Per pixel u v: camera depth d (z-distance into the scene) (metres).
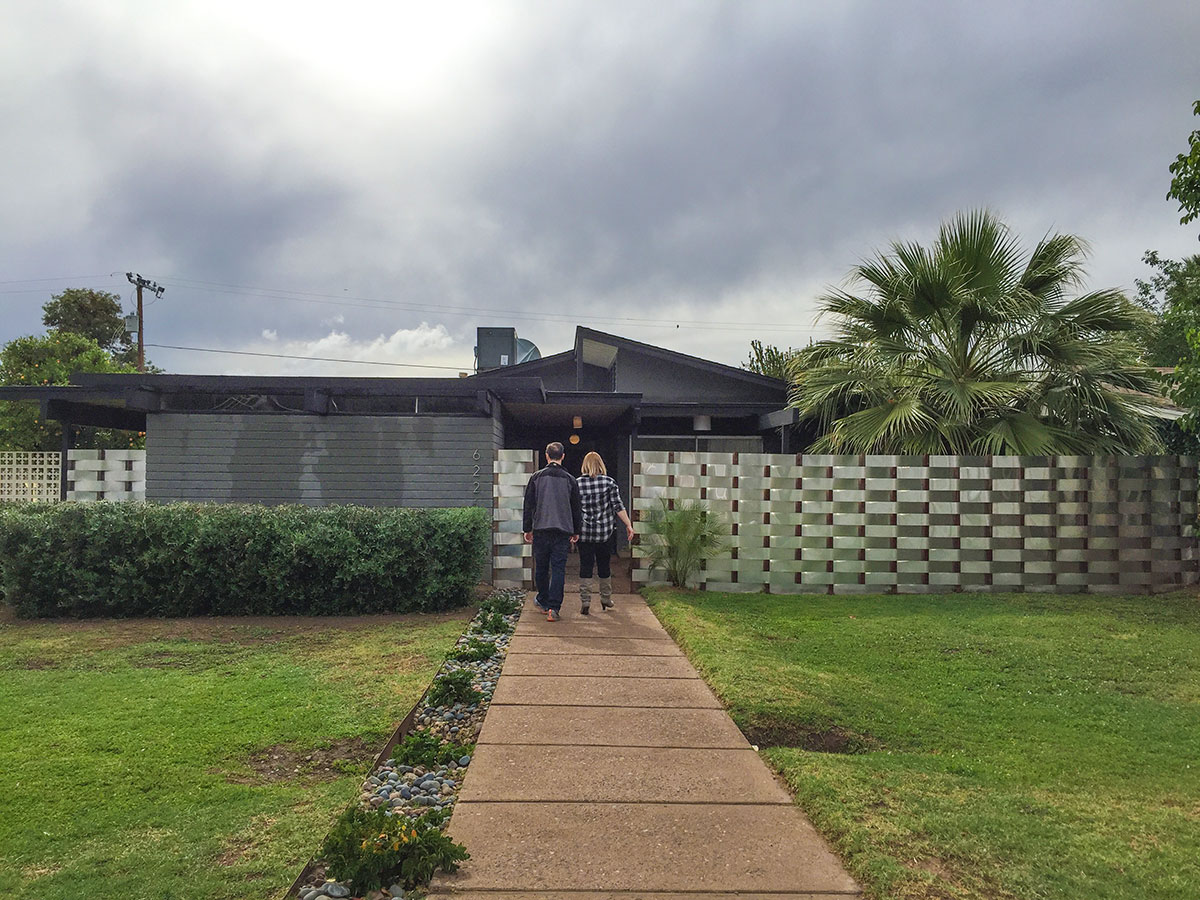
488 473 10.48
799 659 6.46
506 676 5.75
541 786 3.78
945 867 2.98
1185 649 6.88
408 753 4.19
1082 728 5.03
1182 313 9.73
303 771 4.13
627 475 15.51
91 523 8.10
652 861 3.03
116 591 8.07
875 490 9.87
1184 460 10.02
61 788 3.77
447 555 8.49
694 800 3.64
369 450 10.46
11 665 6.15
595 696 5.28
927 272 11.93
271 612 8.30
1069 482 9.88
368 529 8.39
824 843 3.23
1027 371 11.77
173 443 10.40
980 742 4.76
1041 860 3.05
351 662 6.24
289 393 10.42
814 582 9.77
